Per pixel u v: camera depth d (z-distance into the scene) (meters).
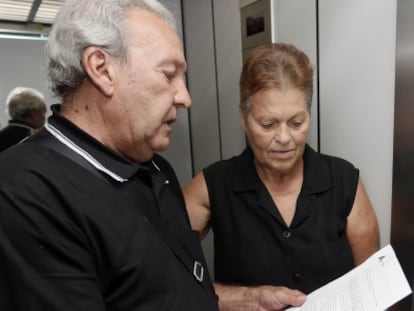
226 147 1.90
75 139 0.61
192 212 1.06
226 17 1.70
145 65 0.57
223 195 1.03
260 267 0.96
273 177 0.97
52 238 0.51
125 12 0.57
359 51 1.05
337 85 1.13
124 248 0.57
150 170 0.72
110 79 0.57
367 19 1.01
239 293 0.95
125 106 0.59
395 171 0.98
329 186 0.95
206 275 0.73
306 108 0.86
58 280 0.51
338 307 0.75
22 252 0.50
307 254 0.93
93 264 0.56
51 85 0.61
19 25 2.42
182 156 2.31
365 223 0.99
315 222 0.94
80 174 0.59
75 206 0.55
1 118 2.39
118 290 0.58
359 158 1.10
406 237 0.97
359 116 1.08
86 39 0.55
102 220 0.56
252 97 0.86
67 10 0.58
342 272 0.95
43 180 0.54
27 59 2.43
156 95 0.59
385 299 0.70
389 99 0.98
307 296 0.87
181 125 2.26
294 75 0.83
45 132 0.63
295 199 0.97
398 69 0.93
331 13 1.11
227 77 1.78
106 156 0.62
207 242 1.94
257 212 0.97
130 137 0.62
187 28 2.09
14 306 0.50
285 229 0.94
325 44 1.15
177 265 0.65
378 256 0.85
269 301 0.88
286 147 0.87
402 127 0.94
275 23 1.36
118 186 0.64
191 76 2.12
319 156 1.02
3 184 0.52
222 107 1.87
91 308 0.52
